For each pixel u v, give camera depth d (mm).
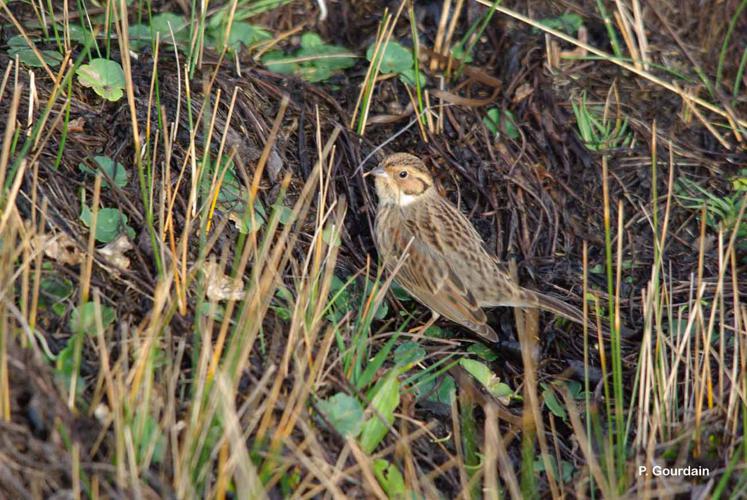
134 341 9086
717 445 9906
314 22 14531
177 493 8148
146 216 10258
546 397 10539
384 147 13023
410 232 11484
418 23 14531
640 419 9906
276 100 12883
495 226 12656
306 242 11438
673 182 13414
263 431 8680
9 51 12078
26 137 10961
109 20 12328
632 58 14500
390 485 8922
